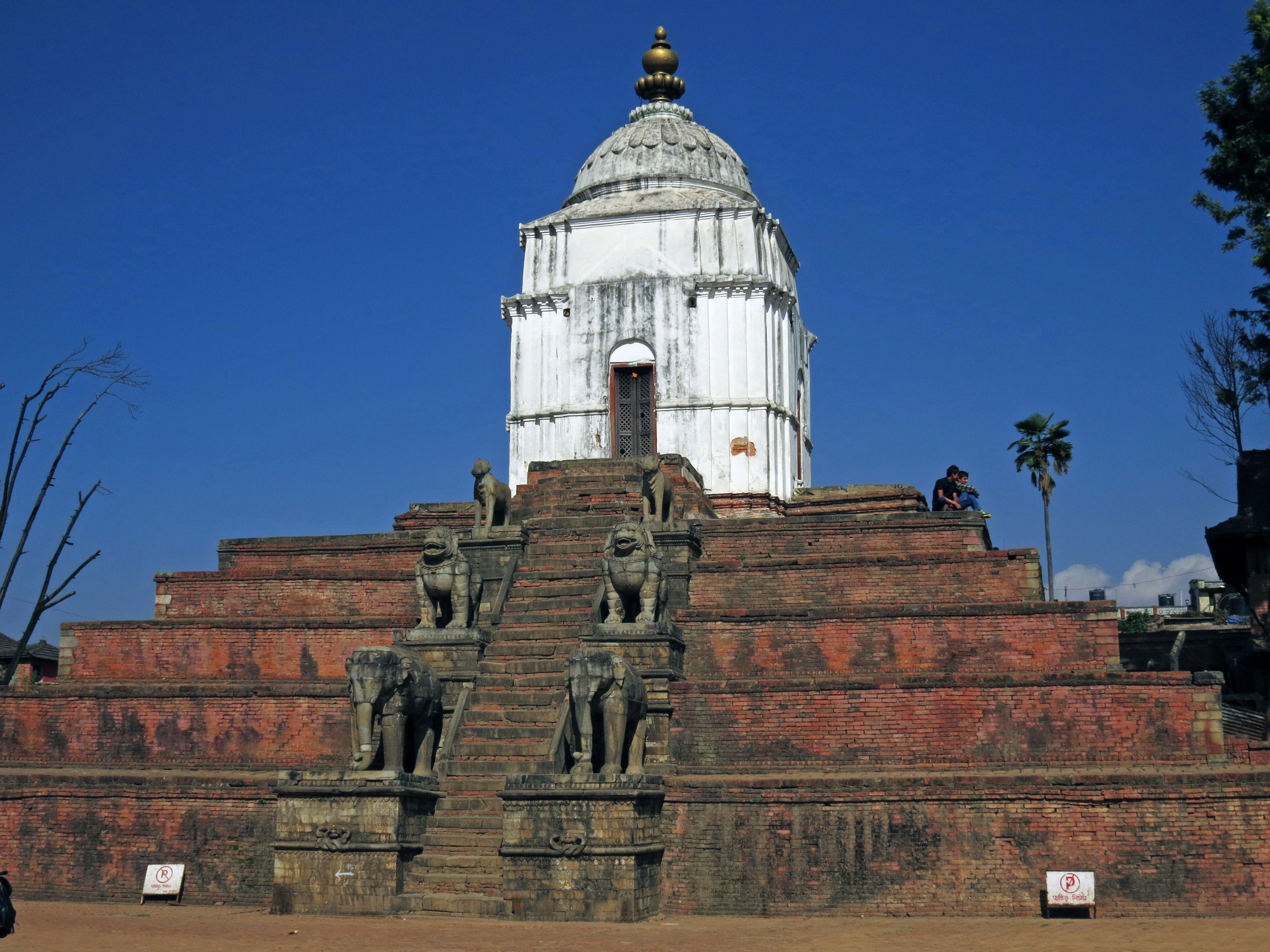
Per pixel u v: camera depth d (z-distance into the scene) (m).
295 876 22.52
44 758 28.31
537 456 38.22
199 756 27.69
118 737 28.09
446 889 22.47
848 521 30.55
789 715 25.28
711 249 38.09
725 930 20.66
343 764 27.06
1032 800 22.59
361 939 19.08
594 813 21.88
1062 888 21.81
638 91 43.09
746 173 42.19
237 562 33.66
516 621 27.91
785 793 23.30
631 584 26.27
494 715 25.56
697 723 25.58
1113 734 24.20
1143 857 22.09
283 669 29.45
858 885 22.81
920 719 24.86
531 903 21.80
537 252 39.34
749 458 36.81
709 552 30.80
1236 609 58.25
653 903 22.77
